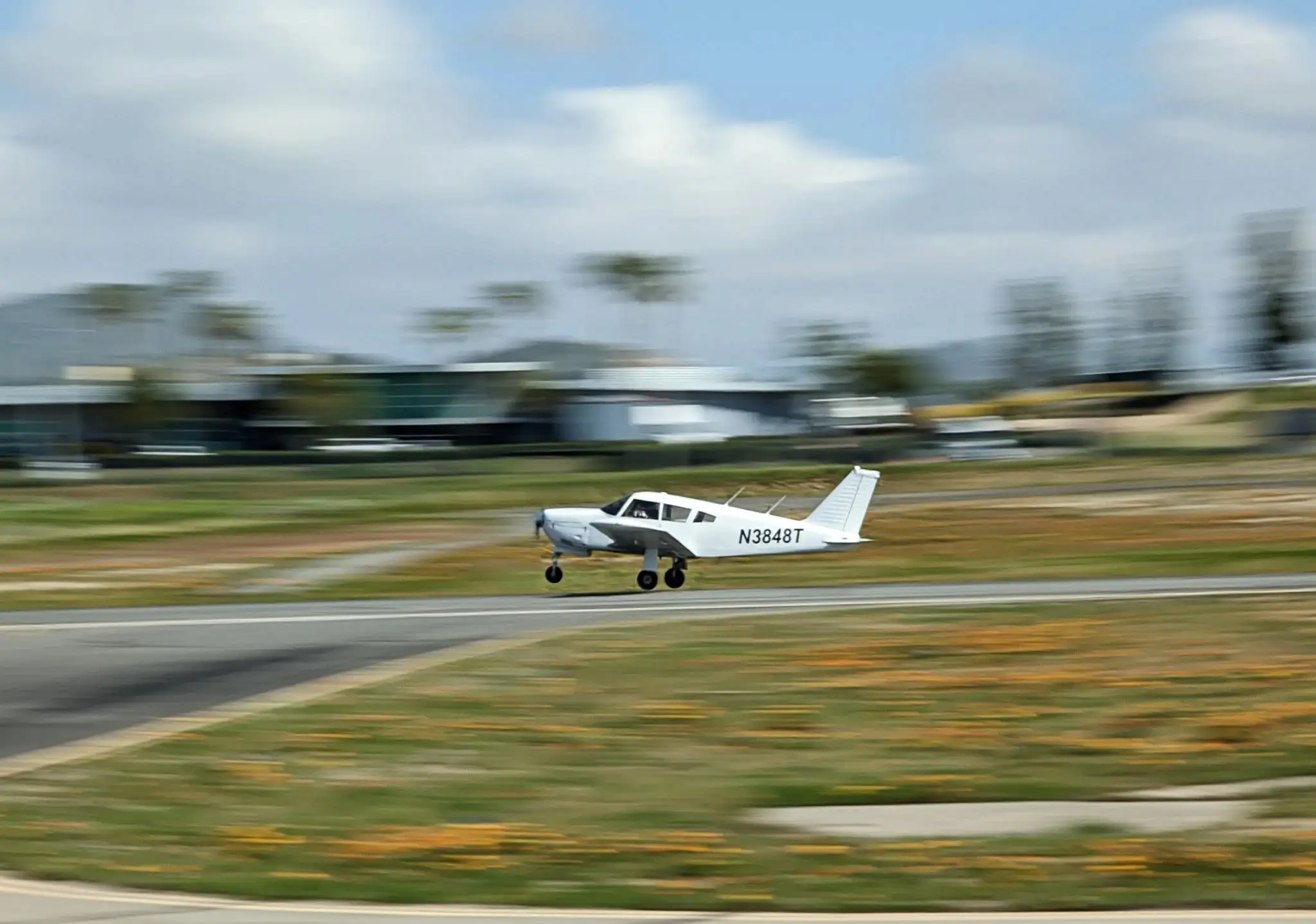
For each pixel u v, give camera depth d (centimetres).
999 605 6094
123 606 7525
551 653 5006
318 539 12469
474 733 3747
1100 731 3647
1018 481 18975
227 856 2633
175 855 2636
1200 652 4628
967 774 3266
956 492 17262
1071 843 2680
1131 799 3039
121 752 3606
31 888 2406
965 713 3891
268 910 2256
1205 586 6869
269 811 3000
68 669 5047
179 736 3784
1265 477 17725
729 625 5619
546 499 17275
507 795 3130
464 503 17088
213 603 7575
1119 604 5928
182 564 10219
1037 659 4616
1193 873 2444
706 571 9444
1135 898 2297
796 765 3391
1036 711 3875
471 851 2659
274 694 4422
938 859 2583
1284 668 4316
